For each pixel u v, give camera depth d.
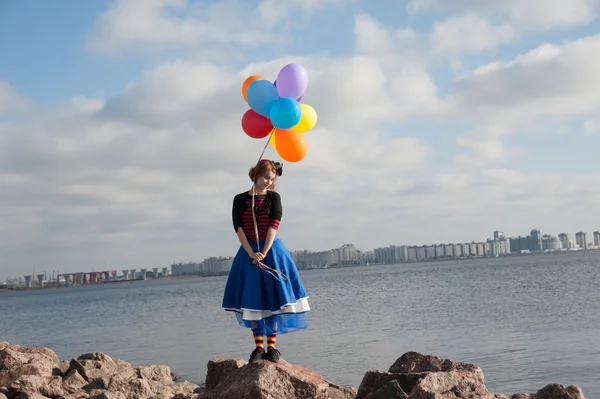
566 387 7.11
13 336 36.69
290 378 7.17
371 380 8.06
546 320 25.70
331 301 49.50
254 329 7.39
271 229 7.06
